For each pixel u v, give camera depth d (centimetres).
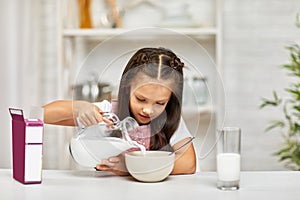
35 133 116
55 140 343
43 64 341
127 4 331
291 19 331
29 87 305
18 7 285
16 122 120
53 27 340
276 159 333
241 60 334
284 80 332
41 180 118
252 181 121
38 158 117
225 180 111
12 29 275
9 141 270
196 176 126
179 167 127
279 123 308
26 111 296
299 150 292
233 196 105
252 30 333
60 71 306
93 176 126
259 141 335
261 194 107
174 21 309
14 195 106
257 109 334
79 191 109
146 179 117
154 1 329
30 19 309
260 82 334
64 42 313
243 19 333
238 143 113
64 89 312
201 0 329
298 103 330
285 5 331
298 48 329
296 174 130
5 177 125
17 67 282
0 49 264
